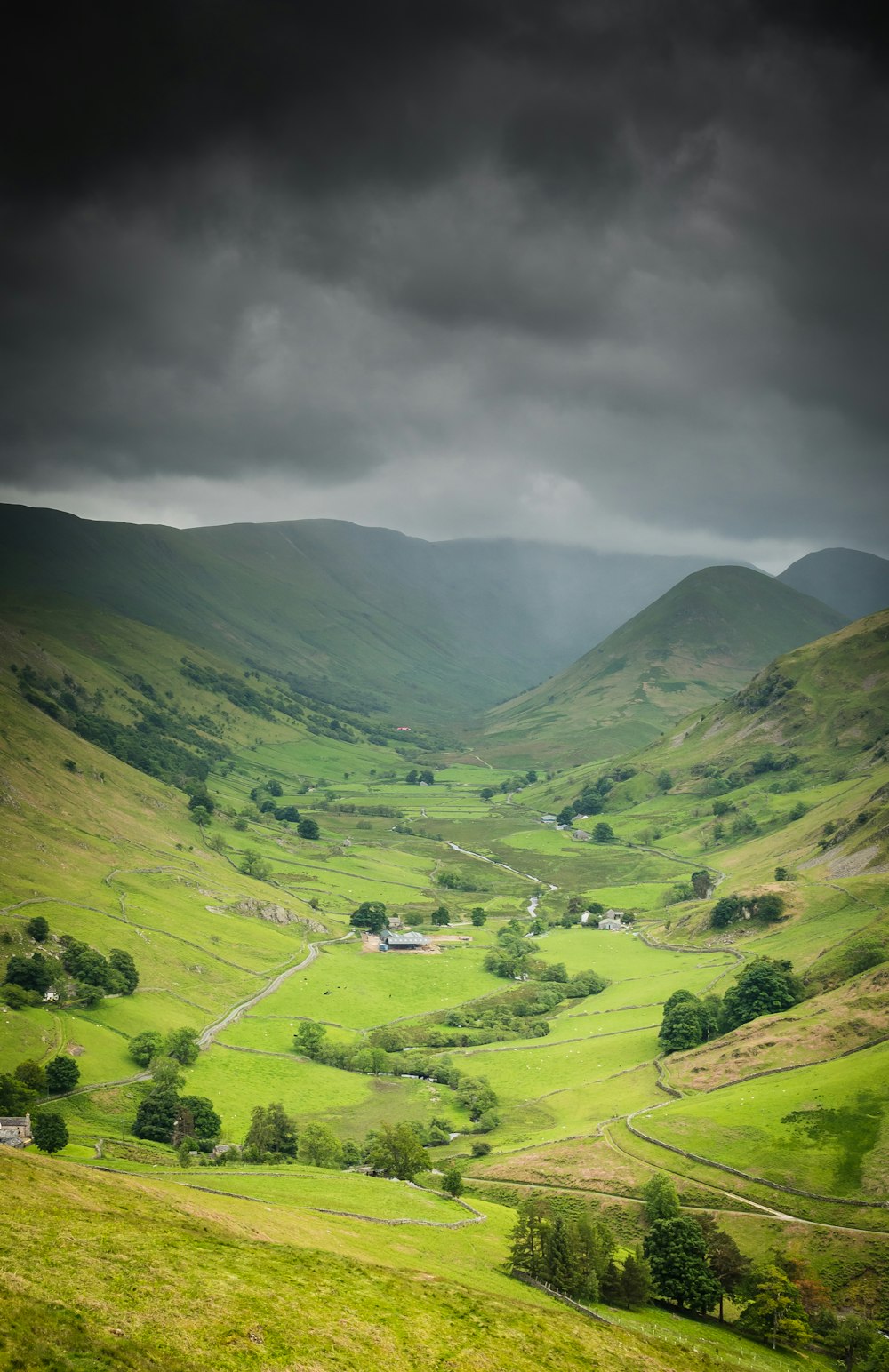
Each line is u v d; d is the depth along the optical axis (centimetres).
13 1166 8800
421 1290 8969
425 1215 12375
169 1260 7662
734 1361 9506
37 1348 5734
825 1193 13350
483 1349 7931
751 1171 14138
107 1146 14412
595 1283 10619
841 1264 11988
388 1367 7131
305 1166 14438
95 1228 7850
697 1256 11369
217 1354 6462
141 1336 6356
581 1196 14438
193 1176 12575
